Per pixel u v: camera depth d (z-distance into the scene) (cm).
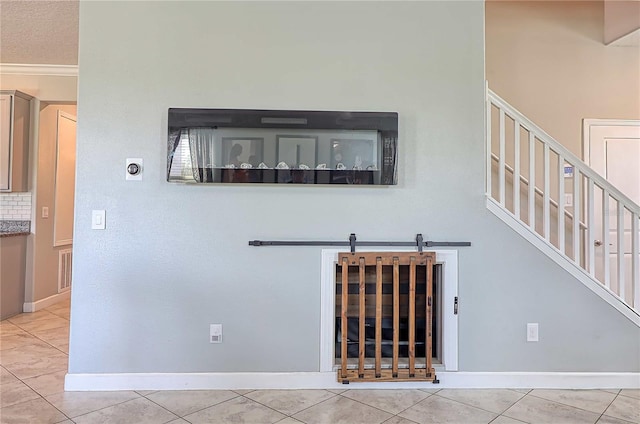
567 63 383
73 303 268
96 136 270
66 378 267
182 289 273
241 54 277
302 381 275
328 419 234
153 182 272
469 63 285
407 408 248
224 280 275
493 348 281
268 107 277
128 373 270
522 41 382
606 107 383
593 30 385
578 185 288
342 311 273
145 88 272
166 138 272
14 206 465
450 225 282
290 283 277
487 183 288
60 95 457
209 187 275
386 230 281
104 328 269
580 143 381
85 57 270
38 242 471
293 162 269
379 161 271
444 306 281
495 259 282
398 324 275
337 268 287
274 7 279
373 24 282
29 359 320
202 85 275
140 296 271
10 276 441
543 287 282
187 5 275
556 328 282
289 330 276
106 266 270
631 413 244
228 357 274
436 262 282
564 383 280
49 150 486
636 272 287
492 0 383
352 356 292
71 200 534
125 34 272
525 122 289
